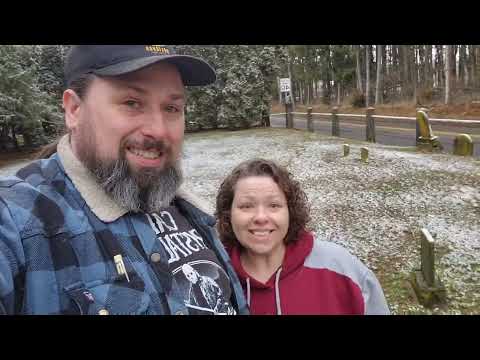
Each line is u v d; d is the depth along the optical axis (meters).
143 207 1.41
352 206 6.69
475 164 8.52
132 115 1.29
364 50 39.28
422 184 7.48
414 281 3.89
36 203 1.17
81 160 1.32
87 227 1.22
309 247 1.85
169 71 1.33
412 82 33.81
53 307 1.08
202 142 16.56
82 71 1.29
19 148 14.80
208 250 1.58
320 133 17.55
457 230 5.45
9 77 13.15
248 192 1.81
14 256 1.07
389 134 15.96
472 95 24.03
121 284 1.19
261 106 21.78
